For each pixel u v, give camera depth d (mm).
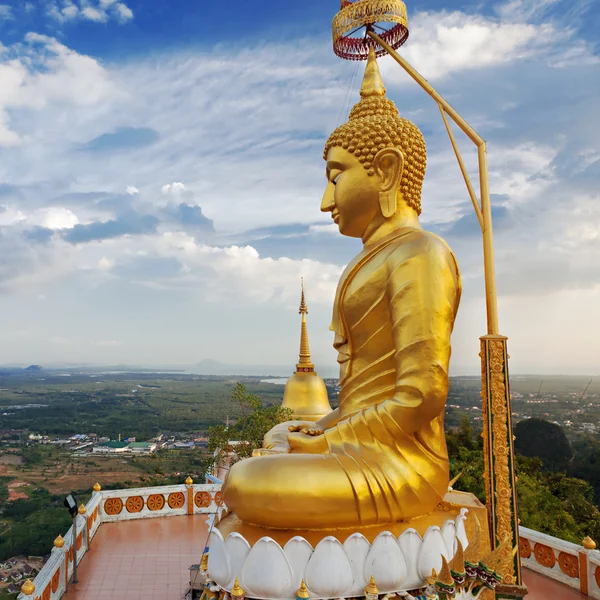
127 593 9922
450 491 8633
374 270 7938
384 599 6348
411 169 8547
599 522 17453
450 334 7422
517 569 6973
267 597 6258
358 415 7426
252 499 6785
